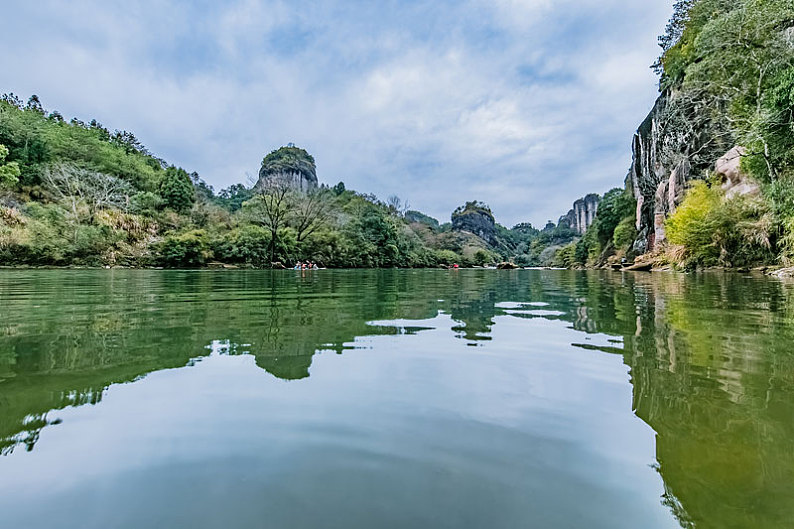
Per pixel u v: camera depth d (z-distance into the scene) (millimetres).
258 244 28219
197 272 16703
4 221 20203
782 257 11477
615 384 1734
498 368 1984
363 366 2010
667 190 25125
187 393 1596
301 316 3721
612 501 921
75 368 1915
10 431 1237
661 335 2779
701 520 855
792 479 1001
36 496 910
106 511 858
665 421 1347
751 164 13289
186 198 35719
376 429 1290
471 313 4043
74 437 1204
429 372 1918
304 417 1378
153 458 1089
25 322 3236
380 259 38594
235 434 1240
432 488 966
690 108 20484
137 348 2338
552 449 1166
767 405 1466
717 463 1080
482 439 1229
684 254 16453
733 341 2543
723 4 16375
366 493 939
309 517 846
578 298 5684
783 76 10484
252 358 2141
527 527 820
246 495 928
